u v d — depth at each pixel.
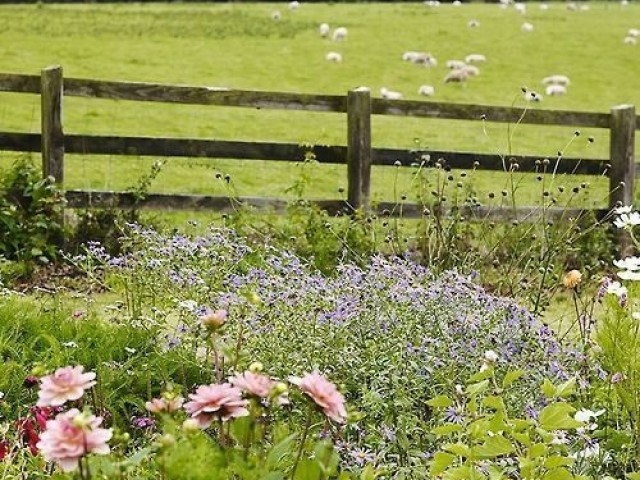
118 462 3.27
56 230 10.48
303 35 35.47
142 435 5.29
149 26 36.03
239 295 5.77
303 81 28.16
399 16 42.38
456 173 15.35
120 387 5.65
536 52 33.69
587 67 31.72
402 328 5.46
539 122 12.16
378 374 5.15
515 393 5.07
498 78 29.84
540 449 3.82
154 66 28.44
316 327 5.46
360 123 11.38
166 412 3.17
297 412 4.88
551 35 36.84
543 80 29.22
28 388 5.69
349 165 11.41
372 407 4.86
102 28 34.62
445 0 56.00
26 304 6.86
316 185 16.17
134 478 3.60
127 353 6.27
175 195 10.99
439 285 5.84
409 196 14.48
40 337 6.32
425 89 27.34
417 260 9.41
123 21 37.56
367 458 4.40
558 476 3.86
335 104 11.52
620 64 32.31
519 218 11.07
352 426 4.65
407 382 5.00
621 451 5.02
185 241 6.99
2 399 5.44
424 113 11.75
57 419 2.88
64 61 28.11
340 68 30.06
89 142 10.98
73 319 6.64
